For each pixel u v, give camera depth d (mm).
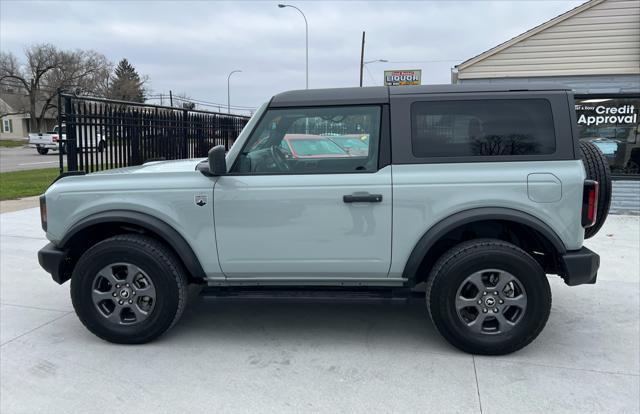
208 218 3607
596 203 3480
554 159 3422
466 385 3160
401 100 3533
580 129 9117
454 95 3500
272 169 3617
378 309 4531
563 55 10727
